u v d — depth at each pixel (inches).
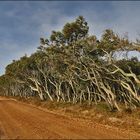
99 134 778.8
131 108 1409.9
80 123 1043.9
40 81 2765.7
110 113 1325.0
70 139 696.4
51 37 1690.5
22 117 1285.7
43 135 763.4
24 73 2908.5
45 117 1279.5
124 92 1745.8
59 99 2410.2
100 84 1599.4
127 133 812.0
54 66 2121.1
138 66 1734.7
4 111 1658.5
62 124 1011.3
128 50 1248.8
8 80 4200.3
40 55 2122.3
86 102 1966.0
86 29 1601.9
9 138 728.3
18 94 4315.9
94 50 1614.2
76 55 1705.2
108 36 1285.7
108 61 1465.3
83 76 1962.4
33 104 2385.6
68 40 1672.0
